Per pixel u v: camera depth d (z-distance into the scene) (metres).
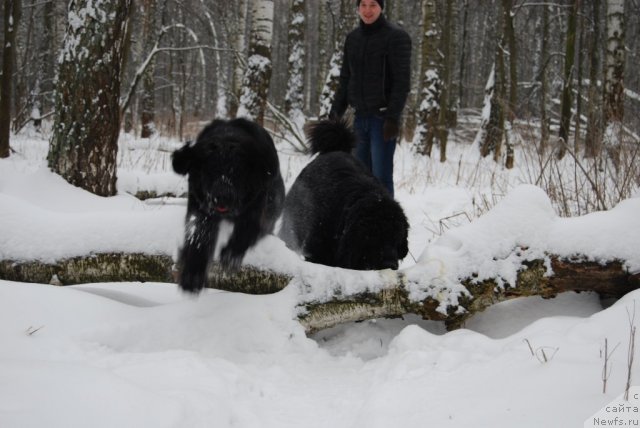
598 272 3.14
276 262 3.42
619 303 2.89
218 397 2.41
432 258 3.32
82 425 1.89
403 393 2.37
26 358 2.64
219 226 3.40
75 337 2.95
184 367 2.64
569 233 3.19
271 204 3.96
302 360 3.11
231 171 3.34
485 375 2.45
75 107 5.23
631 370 2.26
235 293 3.45
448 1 13.67
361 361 3.17
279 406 2.55
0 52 12.79
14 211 3.53
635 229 3.13
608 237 3.13
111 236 3.45
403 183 8.12
